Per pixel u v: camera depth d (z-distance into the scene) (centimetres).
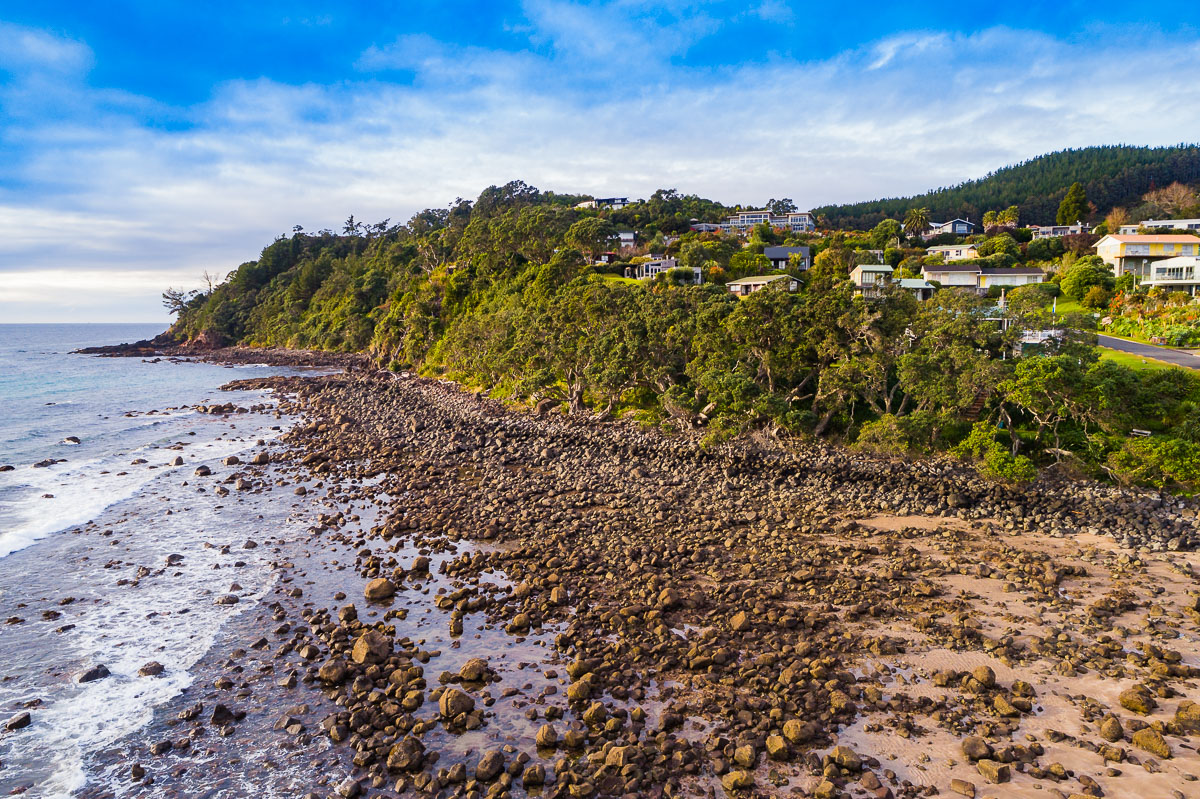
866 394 4844
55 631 2145
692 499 3722
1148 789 1343
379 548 2953
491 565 2702
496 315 8750
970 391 4253
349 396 8175
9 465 4456
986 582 2467
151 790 1435
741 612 2150
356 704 1731
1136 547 2878
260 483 4094
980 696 1691
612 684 1784
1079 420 4088
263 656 1997
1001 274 9019
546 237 11919
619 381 5744
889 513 3478
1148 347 6041
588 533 3100
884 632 2066
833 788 1357
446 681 1822
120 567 2703
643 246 13225
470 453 5012
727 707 1661
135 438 5588
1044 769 1410
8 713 1709
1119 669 1802
